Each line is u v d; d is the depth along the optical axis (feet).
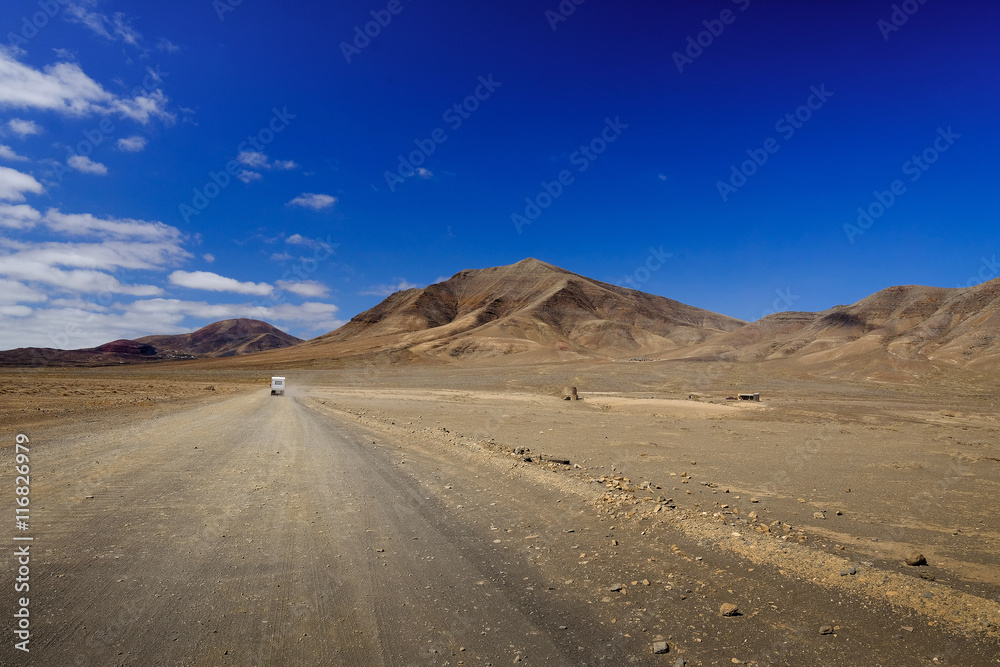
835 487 32.24
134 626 12.70
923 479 35.04
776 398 146.82
